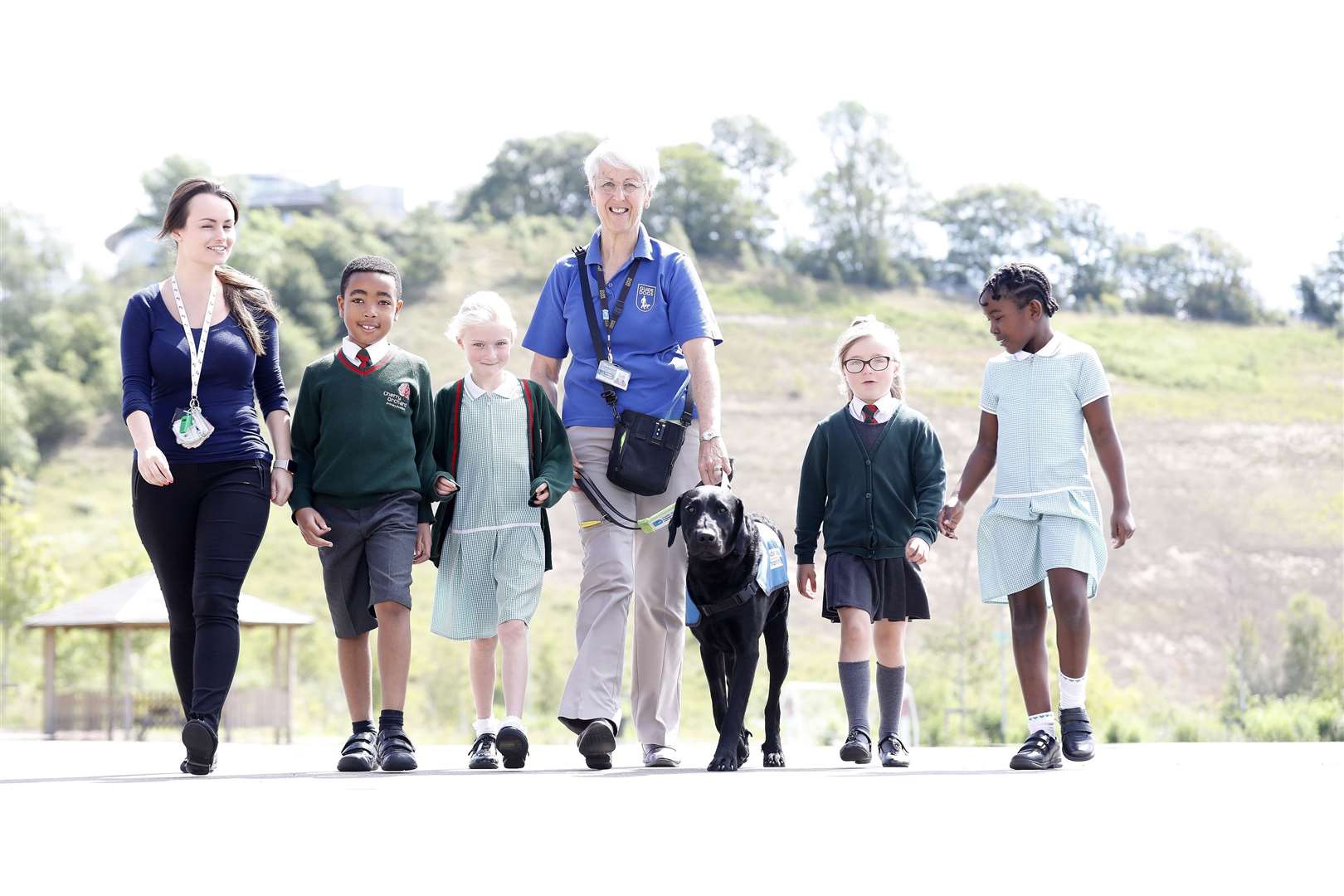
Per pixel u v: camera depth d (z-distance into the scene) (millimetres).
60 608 30938
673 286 6840
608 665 6398
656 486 6523
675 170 119062
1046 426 6555
